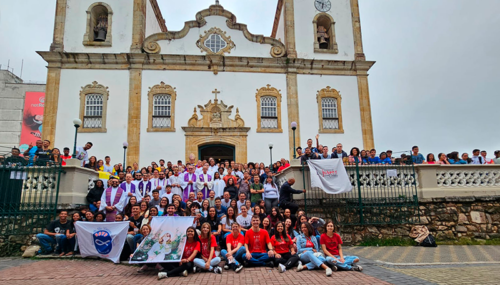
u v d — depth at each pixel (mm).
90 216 8422
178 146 16000
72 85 16141
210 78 16844
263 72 17188
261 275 6402
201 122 16312
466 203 10664
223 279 6152
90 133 15750
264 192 10109
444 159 11383
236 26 17547
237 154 16203
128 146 15719
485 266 7027
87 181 10305
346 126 17109
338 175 9727
